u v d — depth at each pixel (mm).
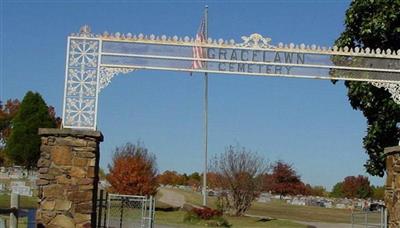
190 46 12625
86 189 11781
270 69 12758
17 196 9531
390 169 13484
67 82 12102
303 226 38531
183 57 12578
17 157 53688
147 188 42969
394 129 15992
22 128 53875
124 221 25891
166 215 40656
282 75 12758
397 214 13023
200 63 12633
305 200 76562
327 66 12930
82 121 12008
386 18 15297
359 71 13070
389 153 13516
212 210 37406
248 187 45031
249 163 53469
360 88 15719
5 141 66750
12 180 45469
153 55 12484
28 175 50156
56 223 11656
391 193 13367
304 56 12875
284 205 67938
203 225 35688
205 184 42906
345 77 12992
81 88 12109
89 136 11898
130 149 68188
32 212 11648
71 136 11898
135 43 12461
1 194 35906
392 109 15609
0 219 10719
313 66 12875
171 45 12570
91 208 11766
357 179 88562
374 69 13070
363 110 16406
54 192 11758
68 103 12039
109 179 43938
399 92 13164
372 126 16156
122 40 12391
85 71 12188
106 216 17203
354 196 87625
